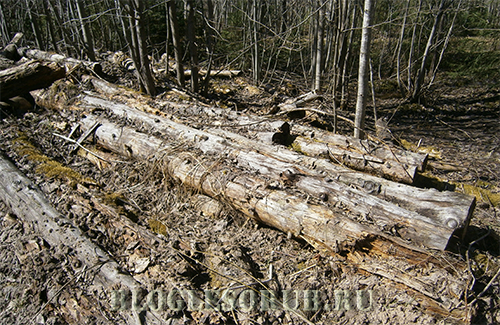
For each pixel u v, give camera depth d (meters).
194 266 3.60
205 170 4.59
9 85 7.07
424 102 11.87
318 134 5.90
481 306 2.88
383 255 3.36
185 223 4.45
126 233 3.97
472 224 4.05
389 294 3.15
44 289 3.43
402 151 5.11
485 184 5.28
